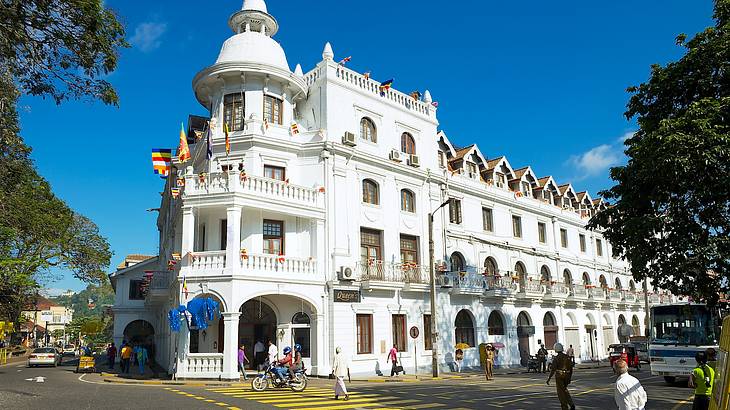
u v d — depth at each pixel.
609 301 44.28
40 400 15.10
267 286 23.73
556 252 41.59
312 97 28.89
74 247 35.38
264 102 27.02
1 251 31.42
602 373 28.89
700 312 21.47
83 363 31.12
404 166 30.33
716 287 13.26
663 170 12.66
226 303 22.61
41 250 33.72
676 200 13.16
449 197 33.09
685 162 12.26
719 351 7.37
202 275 22.98
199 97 28.59
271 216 25.84
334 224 26.58
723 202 12.66
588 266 45.38
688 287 13.59
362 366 26.00
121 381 22.64
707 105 12.92
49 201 33.47
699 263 12.84
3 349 51.34
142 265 45.41
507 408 13.98
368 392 17.86
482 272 34.34
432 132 33.28
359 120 29.20
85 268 36.03
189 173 24.08
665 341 21.92
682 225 13.12
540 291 37.28
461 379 24.91
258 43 28.27
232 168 25.86
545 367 30.23
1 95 11.65
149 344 43.31
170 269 27.66
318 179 26.88
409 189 30.83
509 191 38.47
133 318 44.44
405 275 28.64
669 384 22.11
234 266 22.89
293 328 25.44
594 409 13.80
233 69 26.33
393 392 17.86
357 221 27.61
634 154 13.70
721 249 12.61
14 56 11.14
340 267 26.00
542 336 37.75
